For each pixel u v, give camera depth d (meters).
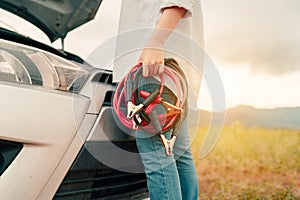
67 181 1.08
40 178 1.00
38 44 1.27
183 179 1.29
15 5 1.56
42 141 0.98
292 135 3.25
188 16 1.05
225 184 3.12
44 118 0.98
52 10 1.59
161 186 1.06
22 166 0.98
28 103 0.97
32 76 1.03
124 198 1.34
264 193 3.02
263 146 3.25
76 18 1.69
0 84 0.96
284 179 3.12
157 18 1.08
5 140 0.95
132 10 1.15
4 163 0.98
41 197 1.03
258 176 3.17
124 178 1.31
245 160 3.21
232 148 3.22
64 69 1.12
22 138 0.96
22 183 0.98
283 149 3.22
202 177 3.15
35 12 1.59
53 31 1.71
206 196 3.04
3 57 1.02
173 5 1.00
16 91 0.96
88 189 1.17
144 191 1.44
